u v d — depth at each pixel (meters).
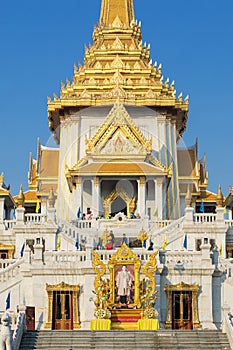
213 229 74.94
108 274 59.78
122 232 76.56
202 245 61.12
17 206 84.94
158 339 49.75
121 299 58.19
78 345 49.09
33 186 98.75
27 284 60.75
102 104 96.62
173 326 59.44
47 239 74.88
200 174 100.25
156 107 97.44
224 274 61.19
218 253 62.09
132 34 104.62
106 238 70.38
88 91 98.81
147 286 58.50
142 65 101.31
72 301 59.88
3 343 46.12
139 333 50.62
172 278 60.31
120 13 106.50
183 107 98.12
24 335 50.34
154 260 59.19
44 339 50.00
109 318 57.16
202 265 60.44
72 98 97.00
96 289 58.28
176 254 61.28
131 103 96.88
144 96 97.44
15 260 64.81
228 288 60.75
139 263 58.84
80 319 59.56
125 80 99.44
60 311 59.75
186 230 74.88
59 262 60.66
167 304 59.69
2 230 79.25
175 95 99.38
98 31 105.44
